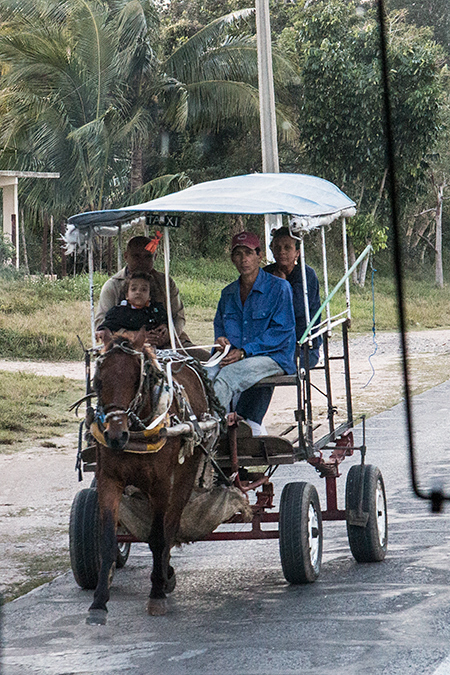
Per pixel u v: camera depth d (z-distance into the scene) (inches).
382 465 782.5
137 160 2285.9
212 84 2213.3
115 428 385.7
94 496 481.1
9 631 412.8
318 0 2851.9
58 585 494.6
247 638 384.8
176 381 436.8
